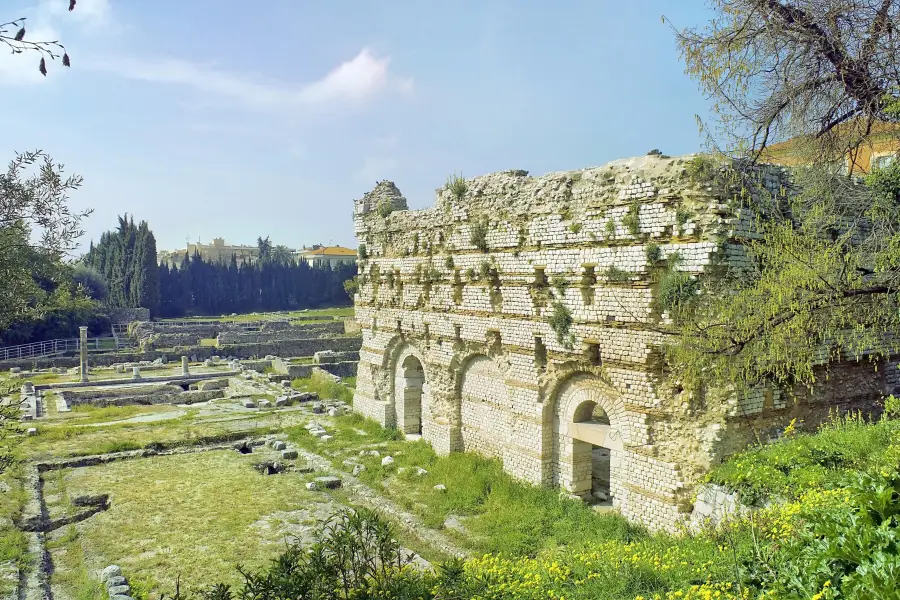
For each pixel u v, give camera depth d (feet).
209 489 81.97
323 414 129.29
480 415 89.97
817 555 31.17
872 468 48.52
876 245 51.44
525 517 69.36
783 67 49.75
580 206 72.18
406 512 73.72
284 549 63.62
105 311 332.39
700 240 59.41
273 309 516.32
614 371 67.46
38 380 177.99
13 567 57.88
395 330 109.50
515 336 81.30
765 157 58.54
